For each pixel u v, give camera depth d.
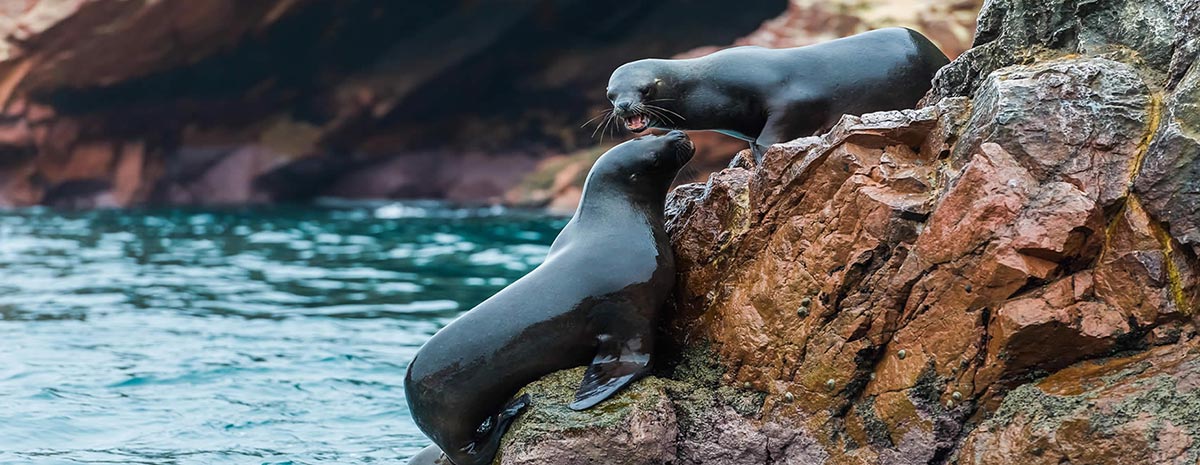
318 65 82.44
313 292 38.00
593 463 15.44
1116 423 13.38
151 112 82.06
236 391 24.38
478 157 84.00
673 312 17.69
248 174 84.19
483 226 59.97
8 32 74.06
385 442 20.97
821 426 15.67
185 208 77.81
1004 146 14.87
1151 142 14.41
